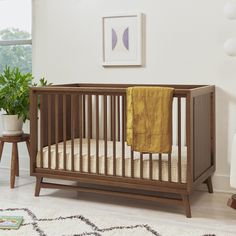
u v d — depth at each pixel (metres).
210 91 3.63
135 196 3.34
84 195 3.73
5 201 3.52
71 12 4.28
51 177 3.63
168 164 3.21
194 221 3.07
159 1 3.92
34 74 4.49
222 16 3.73
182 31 3.87
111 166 3.44
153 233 2.82
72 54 4.31
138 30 4.00
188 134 3.13
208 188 3.77
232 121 3.76
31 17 4.57
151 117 3.18
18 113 4.02
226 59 3.74
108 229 2.89
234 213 3.24
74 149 3.70
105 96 3.38
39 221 3.04
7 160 4.72
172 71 3.93
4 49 4.82
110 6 4.12
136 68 4.06
